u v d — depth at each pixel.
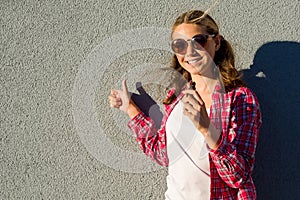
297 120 2.13
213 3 2.17
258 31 2.15
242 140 1.74
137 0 2.19
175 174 1.87
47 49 2.22
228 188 1.78
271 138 2.14
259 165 2.14
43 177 2.22
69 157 2.21
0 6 2.22
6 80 2.23
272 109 2.14
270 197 2.14
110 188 2.21
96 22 2.21
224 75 1.85
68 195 2.21
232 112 1.80
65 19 2.21
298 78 2.14
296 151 2.13
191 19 1.82
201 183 1.81
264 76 2.15
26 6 2.22
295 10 2.14
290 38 2.14
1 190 2.24
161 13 2.19
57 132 2.21
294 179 2.13
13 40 2.23
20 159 2.23
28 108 2.22
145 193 2.19
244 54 2.16
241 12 2.16
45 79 2.22
